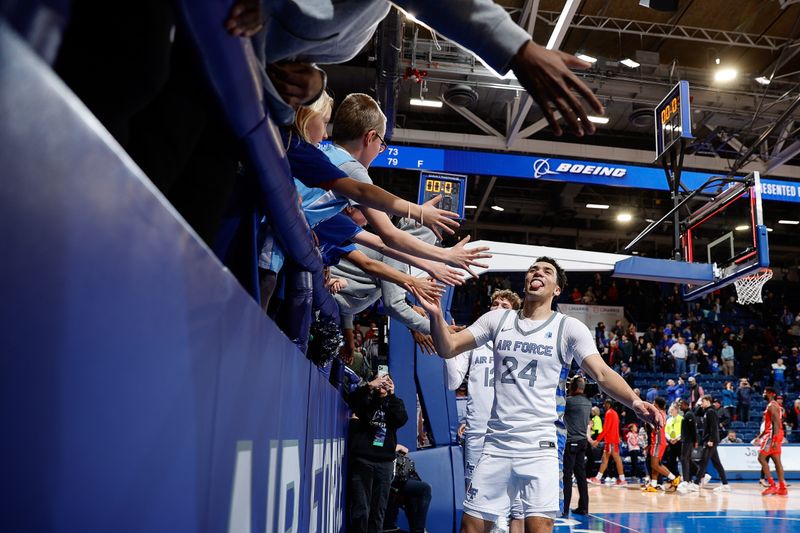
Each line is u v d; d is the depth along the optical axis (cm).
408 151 1394
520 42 93
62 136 28
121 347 34
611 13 1357
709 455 1070
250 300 69
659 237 2484
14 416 26
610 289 2028
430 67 1217
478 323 315
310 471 147
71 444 29
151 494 39
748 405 1470
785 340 1973
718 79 1345
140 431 37
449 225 140
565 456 673
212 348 52
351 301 285
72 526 30
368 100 209
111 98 58
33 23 36
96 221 31
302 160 137
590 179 1419
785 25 1352
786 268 2636
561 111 96
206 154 88
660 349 1744
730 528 620
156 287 38
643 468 1253
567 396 698
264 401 80
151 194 37
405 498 440
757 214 734
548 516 274
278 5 89
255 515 74
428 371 461
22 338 26
